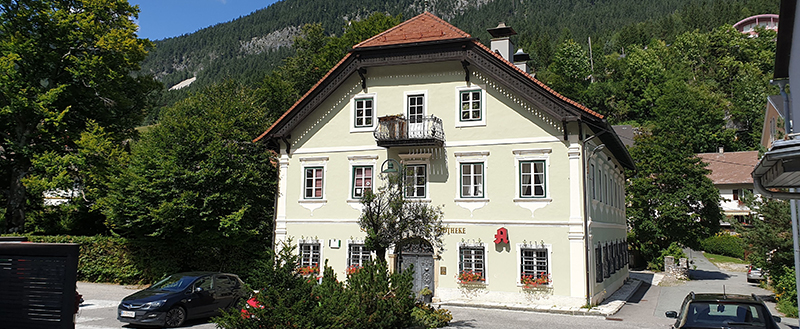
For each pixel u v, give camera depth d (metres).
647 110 92.88
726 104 87.56
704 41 110.62
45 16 31.33
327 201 26.31
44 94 30.59
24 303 8.88
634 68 98.50
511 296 22.98
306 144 27.09
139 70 35.09
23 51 31.03
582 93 96.31
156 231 27.30
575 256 22.25
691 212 40.62
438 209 18.75
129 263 29.06
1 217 31.59
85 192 33.19
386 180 25.22
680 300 26.48
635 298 27.31
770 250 26.02
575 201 22.53
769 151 7.52
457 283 23.89
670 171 40.09
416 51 24.84
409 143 24.33
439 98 25.12
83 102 34.56
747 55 106.38
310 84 49.66
